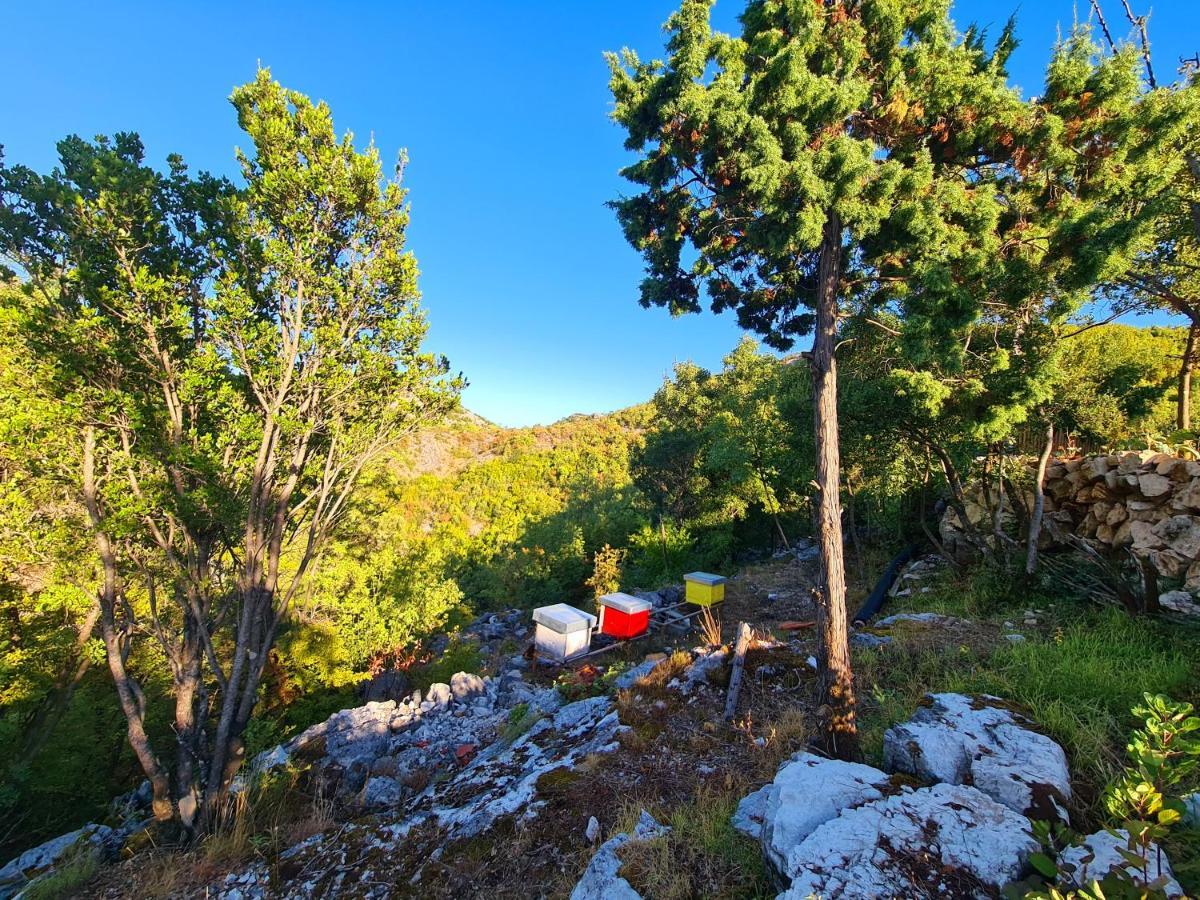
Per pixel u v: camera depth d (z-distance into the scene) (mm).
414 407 9047
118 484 6871
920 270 5016
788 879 2637
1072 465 8930
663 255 6066
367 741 8000
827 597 4746
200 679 7484
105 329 7016
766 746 4879
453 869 4102
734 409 18922
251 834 6023
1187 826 2549
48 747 10211
